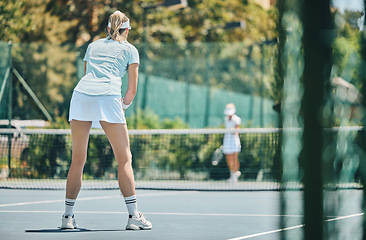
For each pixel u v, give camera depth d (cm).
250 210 1016
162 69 2186
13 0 2291
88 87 695
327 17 198
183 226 803
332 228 202
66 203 745
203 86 2197
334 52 198
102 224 815
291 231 203
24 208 1034
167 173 1900
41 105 2027
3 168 1756
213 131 1638
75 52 2056
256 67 2177
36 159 1788
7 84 2003
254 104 2173
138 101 2108
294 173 199
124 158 724
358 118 199
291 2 198
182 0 2117
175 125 2086
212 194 1348
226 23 2486
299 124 198
